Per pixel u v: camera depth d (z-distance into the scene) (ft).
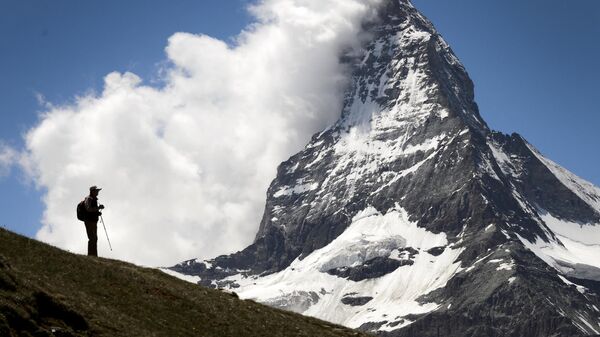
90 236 284.41
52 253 264.93
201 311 272.72
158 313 259.39
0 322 206.39
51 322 219.61
